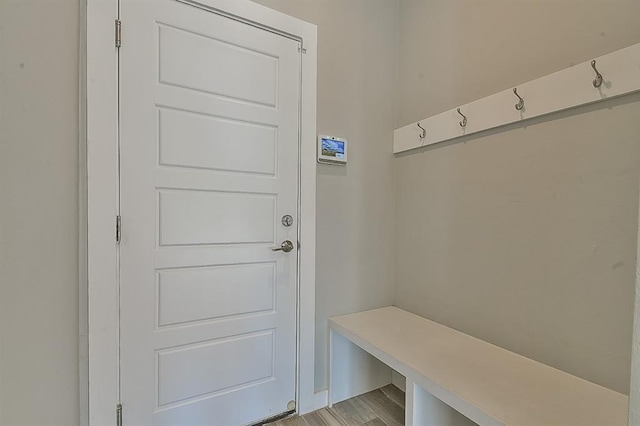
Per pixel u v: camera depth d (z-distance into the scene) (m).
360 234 1.96
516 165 1.41
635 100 1.06
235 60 1.54
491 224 1.52
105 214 1.25
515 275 1.41
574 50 1.21
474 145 1.60
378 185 2.03
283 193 1.69
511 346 1.42
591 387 1.13
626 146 1.08
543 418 0.96
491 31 1.52
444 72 1.76
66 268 1.20
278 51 1.66
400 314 1.93
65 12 1.18
